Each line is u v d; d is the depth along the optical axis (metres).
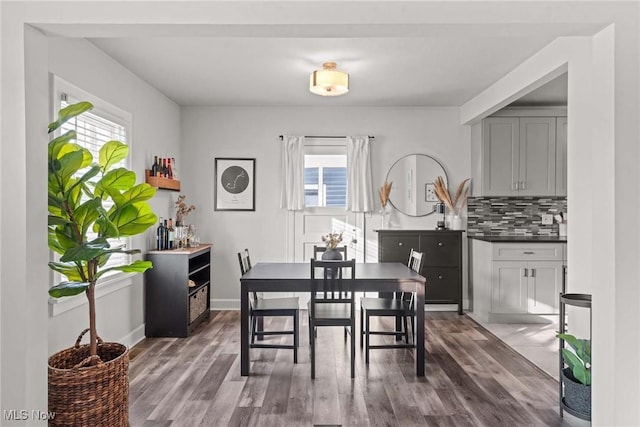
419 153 5.91
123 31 2.29
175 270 4.59
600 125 2.30
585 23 2.21
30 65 2.22
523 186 5.54
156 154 4.98
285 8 2.22
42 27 2.23
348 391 3.19
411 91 5.11
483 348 4.21
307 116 5.87
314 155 5.88
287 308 3.81
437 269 5.62
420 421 2.73
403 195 5.91
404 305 3.94
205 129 5.85
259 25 2.24
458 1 2.21
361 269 4.09
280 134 5.87
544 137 5.55
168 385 3.29
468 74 4.44
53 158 2.49
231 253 5.88
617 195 2.20
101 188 2.69
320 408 2.91
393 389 3.22
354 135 5.89
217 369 3.63
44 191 2.31
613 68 2.21
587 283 3.05
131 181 2.77
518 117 5.54
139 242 4.46
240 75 4.47
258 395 3.12
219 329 4.90
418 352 3.50
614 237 2.21
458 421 2.73
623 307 2.20
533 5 2.21
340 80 3.89
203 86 4.87
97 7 2.20
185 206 5.27
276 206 5.89
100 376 2.45
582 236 3.11
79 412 2.39
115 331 3.96
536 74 3.80
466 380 3.40
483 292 5.42
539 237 5.70
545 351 4.13
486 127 5.54
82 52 3.44
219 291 5.89
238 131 5.86
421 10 2.22
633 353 2.19
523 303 5.21
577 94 3.17
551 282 5.21
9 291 2.17
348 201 5.86
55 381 2.38
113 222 2.71
